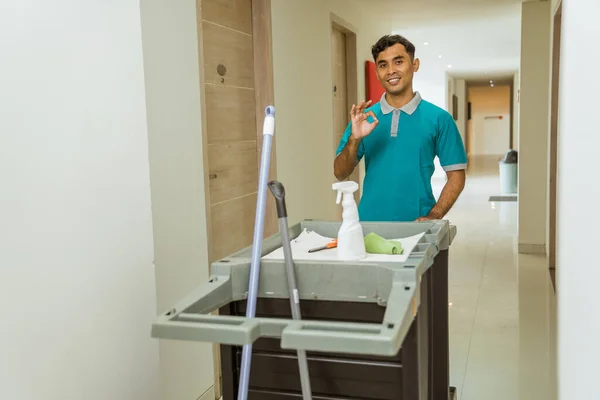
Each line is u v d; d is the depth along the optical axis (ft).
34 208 4.94
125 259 6.13
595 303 5.04
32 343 4.93
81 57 5.50
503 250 19.40
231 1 10.46
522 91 18.42
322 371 4.89
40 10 5.01
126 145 6.16
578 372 5.58
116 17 6.01
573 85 5.73
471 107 86.02
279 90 11.97
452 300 14.17
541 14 18.03
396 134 7.65
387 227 6.26
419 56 39.42
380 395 4.79
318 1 14.69
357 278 4.62
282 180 12.12
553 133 15.88
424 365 5.09
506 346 11.16
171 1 7.95
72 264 5.37
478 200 31.68
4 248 4.66
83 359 5.51
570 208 5.88
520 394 9.18
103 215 5.79
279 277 4.84
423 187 7.66
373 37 21.83
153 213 7.54
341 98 18.24
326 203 15.19
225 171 10.23
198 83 8.70
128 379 6.16
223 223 10.14
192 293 4.58
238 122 10.75
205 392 8.86
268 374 5.08
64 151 5.28
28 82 4.89
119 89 6.05
